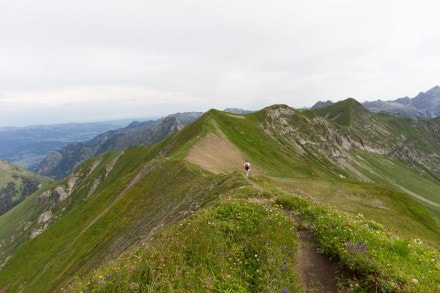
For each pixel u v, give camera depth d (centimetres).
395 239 1559
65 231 8462
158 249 1252
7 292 7225
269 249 1260
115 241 4869
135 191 6581
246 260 1215
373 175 19575
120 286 1040
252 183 3231
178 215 3481
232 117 13938
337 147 19550
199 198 3509
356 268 1170
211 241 1275
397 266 1183
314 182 6062
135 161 17600
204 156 7400
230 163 7444
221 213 1591
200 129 10475
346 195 5606
